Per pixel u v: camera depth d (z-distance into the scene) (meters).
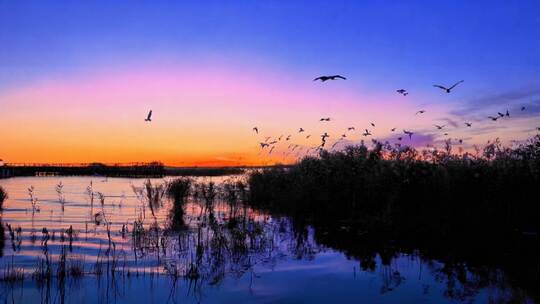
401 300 10.25
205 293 10.73
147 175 82.31
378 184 21.50
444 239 16.48
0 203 26.83
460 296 10.50
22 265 13.09
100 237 17.62
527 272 12.30
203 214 24.94
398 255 14.51
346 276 12.20
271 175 31.67
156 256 14.35
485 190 18.72
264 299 10.38
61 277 11.76
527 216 17.77
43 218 23.17
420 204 20.11
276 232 18.78
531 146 18.64
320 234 18.17
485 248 15.04
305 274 12.40
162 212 26.00
